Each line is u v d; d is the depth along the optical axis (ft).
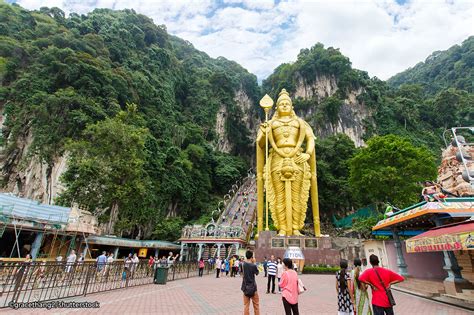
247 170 220.84
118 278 39.65
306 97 248.93
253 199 158.71
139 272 45.11
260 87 326.44
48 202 97.19
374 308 15.11
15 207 56.34
